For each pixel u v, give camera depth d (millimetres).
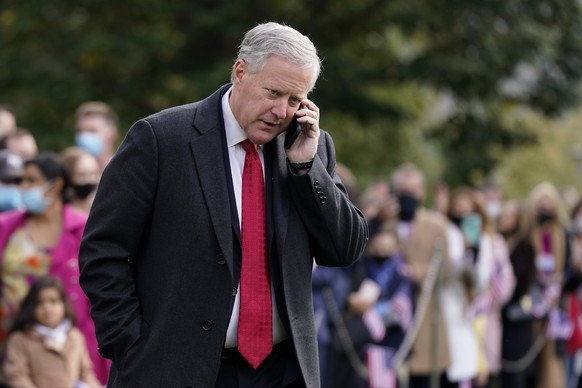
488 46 49219
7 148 20500
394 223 25062
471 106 53031
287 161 10859
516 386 28562
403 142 57844
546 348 29375
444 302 25688
